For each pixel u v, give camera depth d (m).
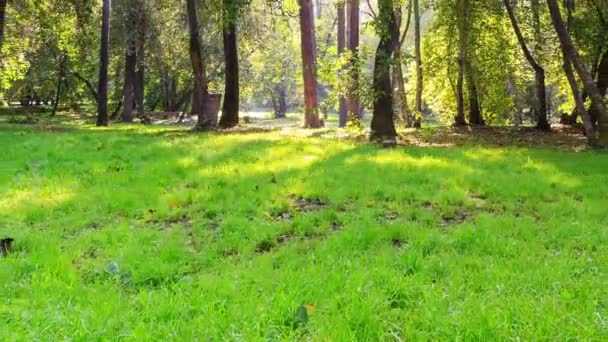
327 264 4.18
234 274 3.97
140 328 2.96
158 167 9.02
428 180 8.02
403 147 13.00
